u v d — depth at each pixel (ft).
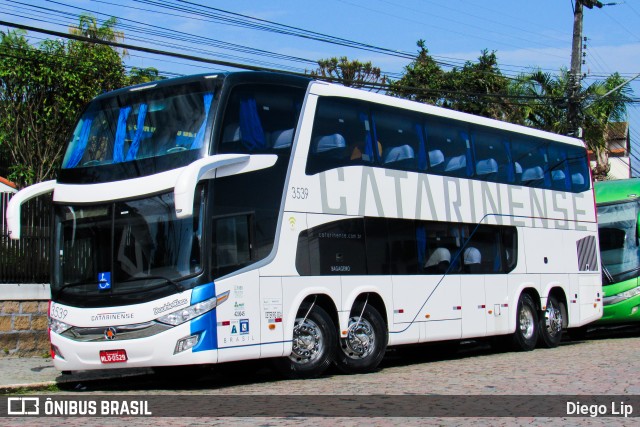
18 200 42.34
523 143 62.28
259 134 41.52
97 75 81.76
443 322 51.90
